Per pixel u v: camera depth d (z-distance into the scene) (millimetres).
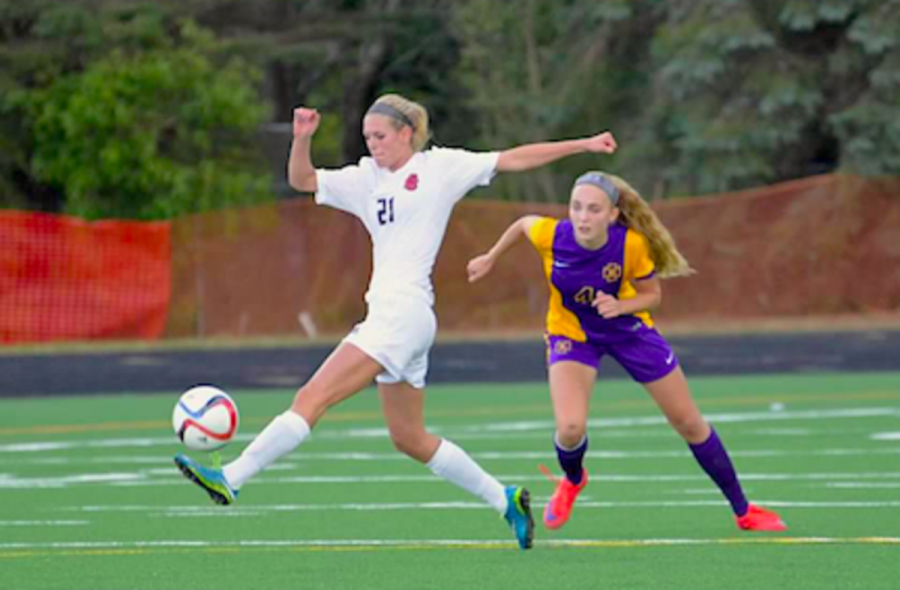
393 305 28500
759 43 129625
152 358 90250
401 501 39031
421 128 29297
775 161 134125
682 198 133125
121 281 101125
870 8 129625
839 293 110312
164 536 33500
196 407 27453
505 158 29250
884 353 88125
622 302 30703
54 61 129000
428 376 81125
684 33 134375
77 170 121562
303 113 29078
